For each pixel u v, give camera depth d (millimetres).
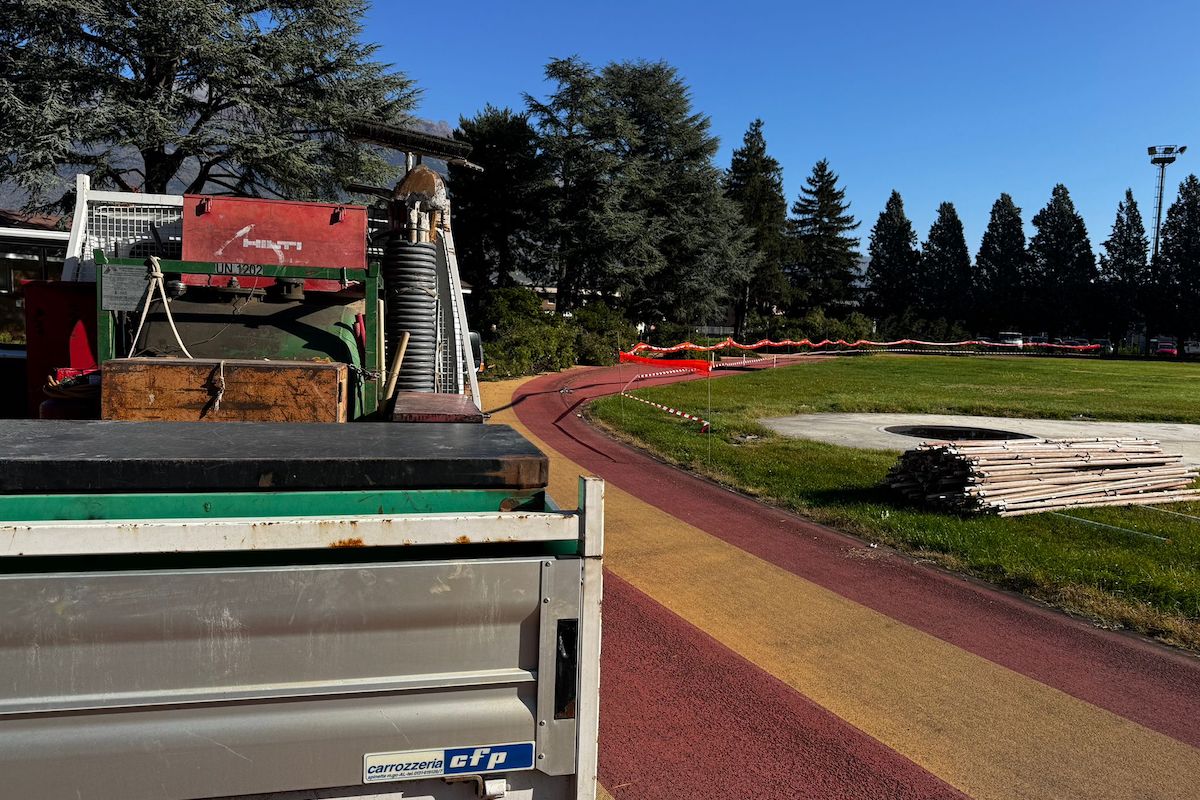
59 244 8539
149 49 26312
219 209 4711
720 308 46156
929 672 5512
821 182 73188
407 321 5230
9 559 1791
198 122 28750
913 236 83375
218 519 1917
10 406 6547
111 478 1911
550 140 36062
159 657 1831
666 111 41688
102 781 1818
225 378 3758
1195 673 5621
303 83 29891
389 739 1976
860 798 4020
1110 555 8023
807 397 23031
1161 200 76750
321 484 2025
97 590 1783
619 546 8062
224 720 1870
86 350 5258
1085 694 5258
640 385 24266
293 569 1888
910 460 10086
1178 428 18938
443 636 2016
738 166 63125
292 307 4766
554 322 29312
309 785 1936
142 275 4496
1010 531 8789
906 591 7102
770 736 4570
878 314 81562
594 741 2146
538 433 14477
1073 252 80750
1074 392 27078
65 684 1793
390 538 1978
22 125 24797
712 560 7750
